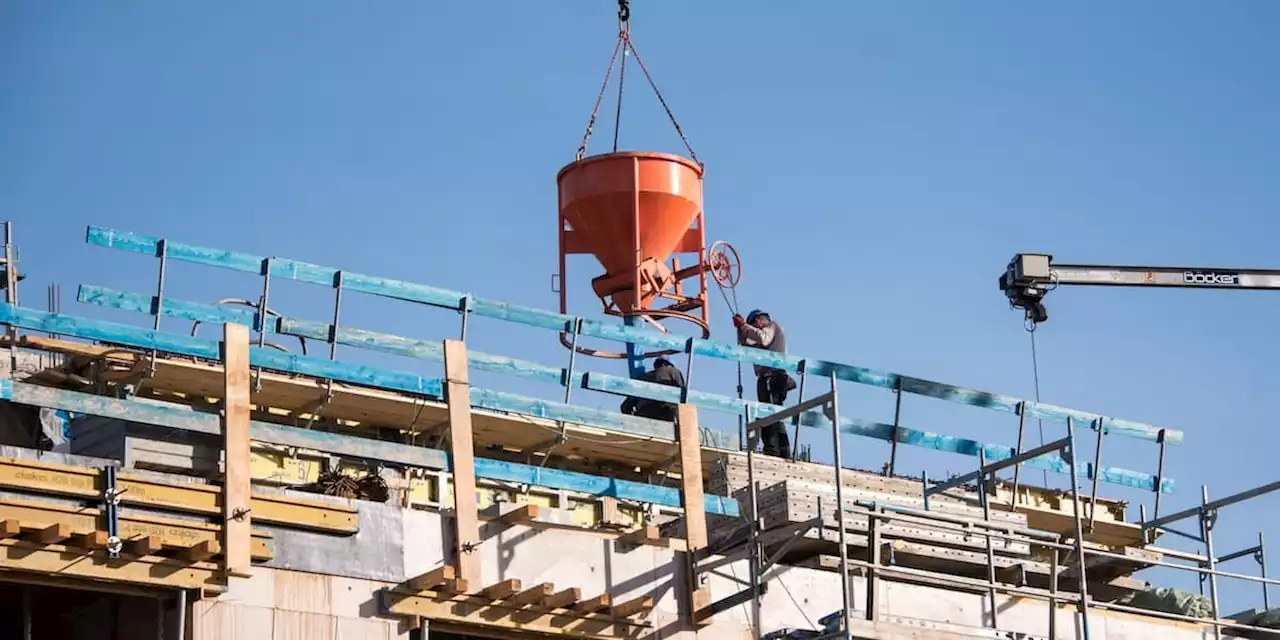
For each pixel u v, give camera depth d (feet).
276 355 90.17
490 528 91.91
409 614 87.97
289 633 85.10
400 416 103.65
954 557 103.35
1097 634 107.76
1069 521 120.47
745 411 104.78
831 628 90.63
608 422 98.32
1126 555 103.45
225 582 83.61
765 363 107.45
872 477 107.96
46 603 88.99
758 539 95.20
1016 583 107.76
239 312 94.38
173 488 83.66
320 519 87.15
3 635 89.71
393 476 104.42
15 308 86.48
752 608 97.76
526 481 94.43
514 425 104.99
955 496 111.96
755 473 106.42
